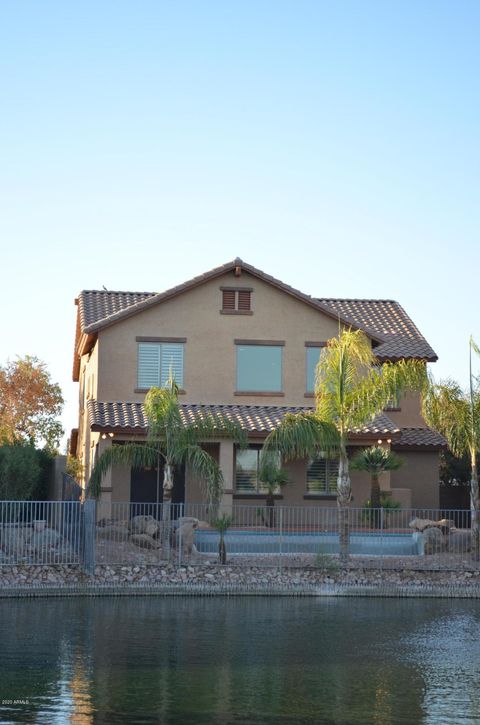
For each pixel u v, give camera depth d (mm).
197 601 26797
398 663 18375
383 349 42531
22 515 33094
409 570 29938
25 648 19203
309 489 38562
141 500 38094
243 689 16000
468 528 34031
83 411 46281
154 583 28094
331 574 29625
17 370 60844
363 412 31141
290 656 18938
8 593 26766
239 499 38000
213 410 38156
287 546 33188
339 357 31469
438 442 41594
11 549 28672
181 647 19625
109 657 18438
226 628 22125
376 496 35719
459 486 47000
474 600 28031
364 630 22188
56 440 61375
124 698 15203
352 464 35875
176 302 39125
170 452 31391
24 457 35812
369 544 33281
